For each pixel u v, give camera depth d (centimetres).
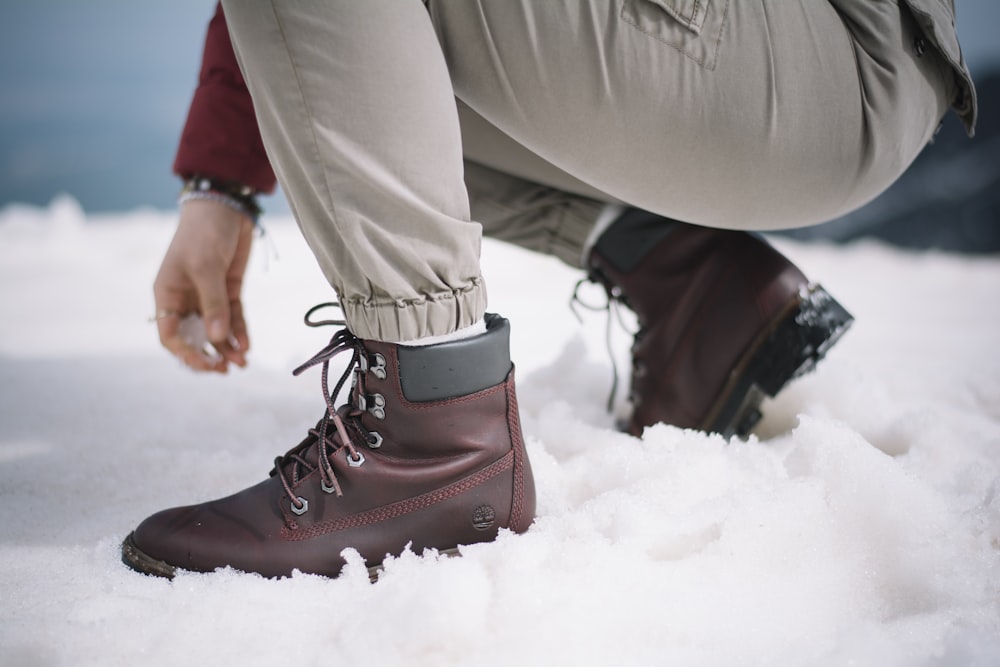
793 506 79
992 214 693
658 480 90
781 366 110
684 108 85
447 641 65
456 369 80
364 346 82
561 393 141
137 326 260
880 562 77
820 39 87
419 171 73
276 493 85
